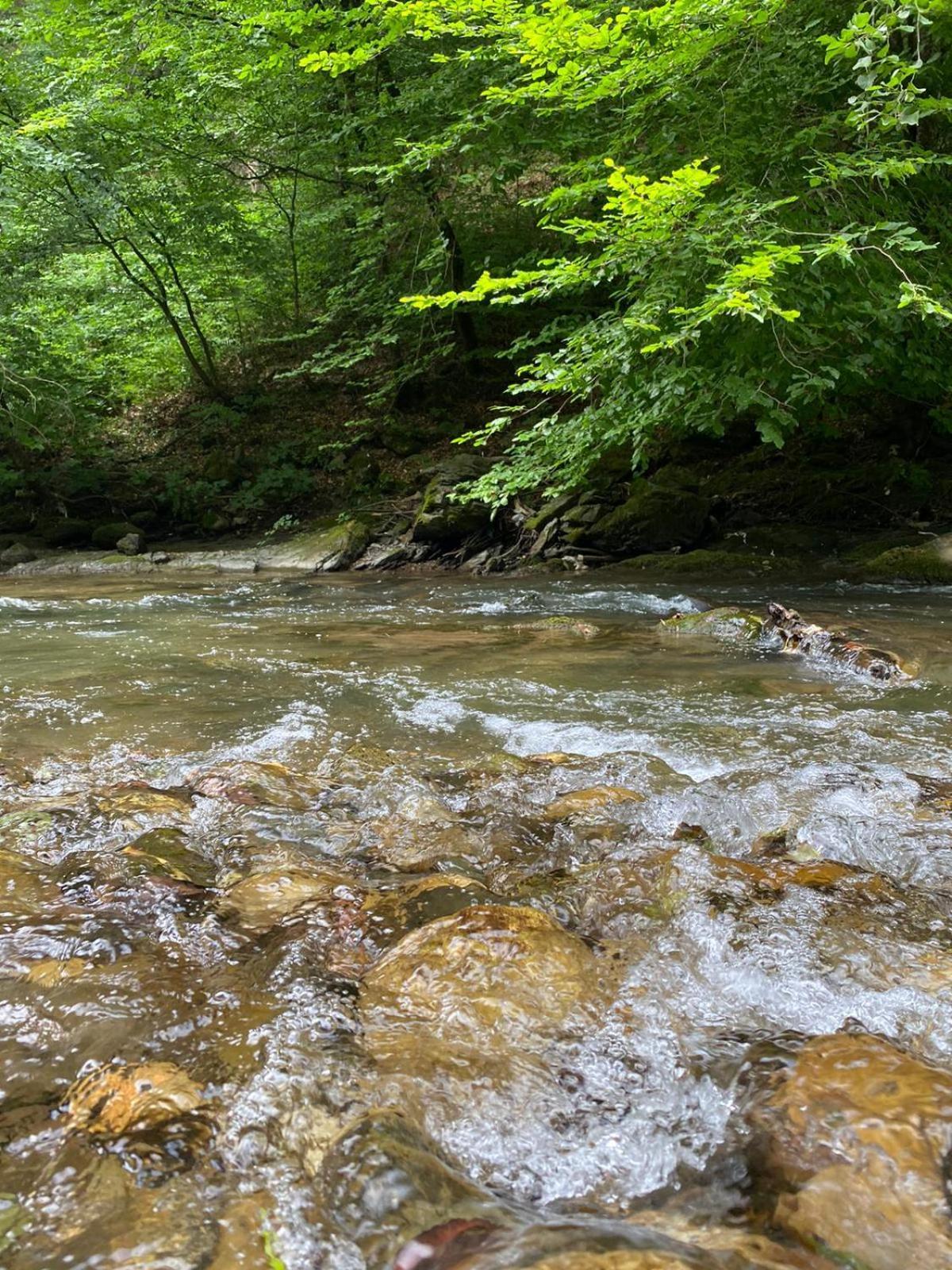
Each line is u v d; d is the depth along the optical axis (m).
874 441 12.57
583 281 6.90
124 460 16.31
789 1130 1.39
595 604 8.08
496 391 16.67
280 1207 1.30
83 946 2.10
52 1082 1.64
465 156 12.55
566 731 4.07
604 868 2.52
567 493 11.89
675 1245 1.18
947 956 2.03
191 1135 1.47
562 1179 1.41
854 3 7.46
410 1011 1.82
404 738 4.04
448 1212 1.28
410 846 2.80
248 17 11.77
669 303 6.97
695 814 2.98
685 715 4.31
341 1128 1.49
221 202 15.33
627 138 8.07
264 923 2.26
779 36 7.58
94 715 4.41
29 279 14.09
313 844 2.82
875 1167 1.29
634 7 7.59
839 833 2.77
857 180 7.09
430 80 12.12
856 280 6.84
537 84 7.09
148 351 17.80
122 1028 1.79
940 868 2.53
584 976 1.94
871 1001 1.87
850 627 6.25
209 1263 1.20
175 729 4.18
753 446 13.12
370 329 16.67
